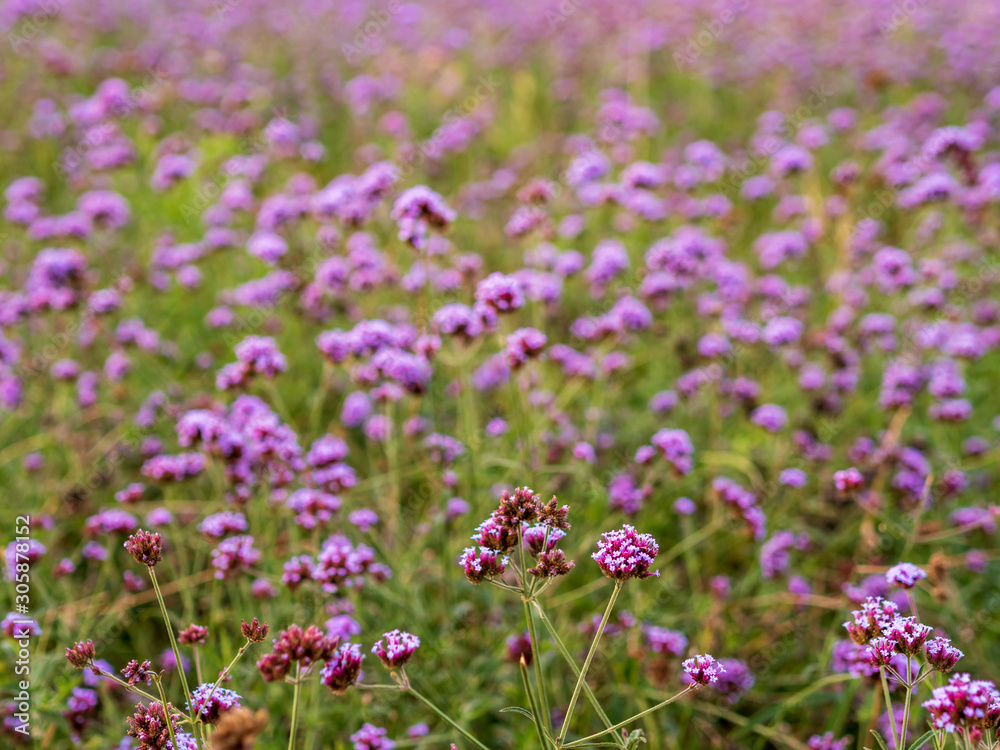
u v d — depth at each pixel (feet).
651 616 14.37
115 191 29.63
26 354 20.95
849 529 16.90
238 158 25.98
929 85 40.32
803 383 20.30
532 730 11.71
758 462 18.71
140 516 16.07
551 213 26.53
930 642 9.02
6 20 39.93
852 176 24.32
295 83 38.65
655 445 16.37
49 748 12.37
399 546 15.76
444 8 53.52
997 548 17.07
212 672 12.67
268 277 21.94
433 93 38.09
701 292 24.68
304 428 20.29
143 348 20.88
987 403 21.44
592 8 52.60
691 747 13.23
